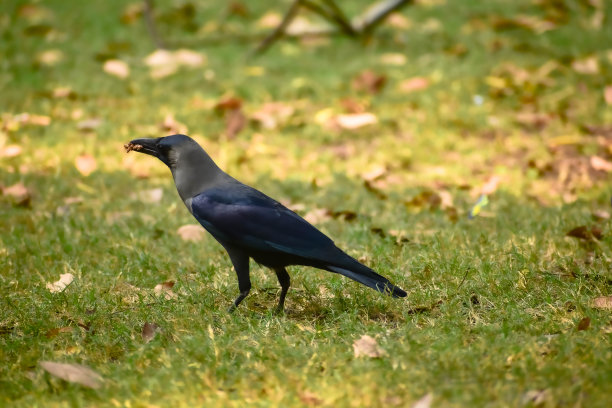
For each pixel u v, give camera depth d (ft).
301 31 60.44
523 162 41.45
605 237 31.22
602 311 25.04
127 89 51.37
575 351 21.86
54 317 26.08
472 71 53.47
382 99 50.19
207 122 47.16
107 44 58.54
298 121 46.65
